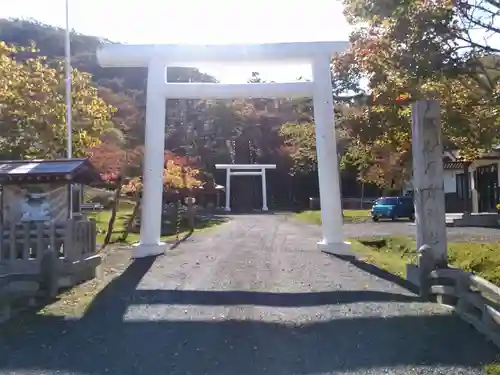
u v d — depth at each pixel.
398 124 16.30
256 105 67.81
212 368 6.61
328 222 17.19
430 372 6.32
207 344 7.55
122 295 10.73
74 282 11.81
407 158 23.17
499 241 19.88
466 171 33.09
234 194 63.84
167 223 32.19
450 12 9.65
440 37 9.91
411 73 10.34
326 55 16.41
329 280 12.21
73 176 11.87
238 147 63.47
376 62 12.48
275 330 8.20
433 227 11.20
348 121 20.75
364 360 6.80
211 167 60.47
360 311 9.25
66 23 20.91
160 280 12.34
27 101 20.41
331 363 6.72
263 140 63.72
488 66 11.12
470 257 15.84
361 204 51.94
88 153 23.88
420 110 11.52
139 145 35.31
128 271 13.64
